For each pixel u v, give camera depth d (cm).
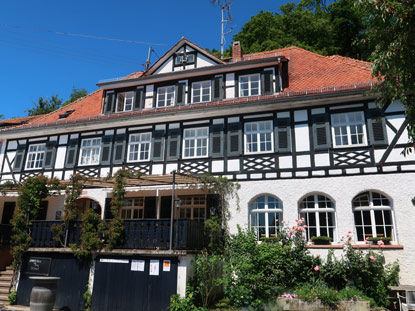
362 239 1213
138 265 1135
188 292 1056
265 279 1124
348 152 1272
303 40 3005
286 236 1219
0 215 1775
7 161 1817
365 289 1073
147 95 1717
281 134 1370
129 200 1609
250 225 1338
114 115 1675
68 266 1233
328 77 1512
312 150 1317
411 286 1055
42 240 1299
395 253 1143
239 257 1145
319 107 1352
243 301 1052
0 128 2009
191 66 1730
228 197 1370
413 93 780
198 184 1400
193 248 1141
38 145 1795
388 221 1199
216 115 1488
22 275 1284
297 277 1144
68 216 1269
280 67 1612
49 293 1048
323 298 993
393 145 1229
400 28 741
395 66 746
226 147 1437
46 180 1398
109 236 1181
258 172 1360
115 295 1139
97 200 1583
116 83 1766
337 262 1132
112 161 1608
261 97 1459
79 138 1709
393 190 1193
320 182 1277
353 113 1312
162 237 1136
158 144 1549
